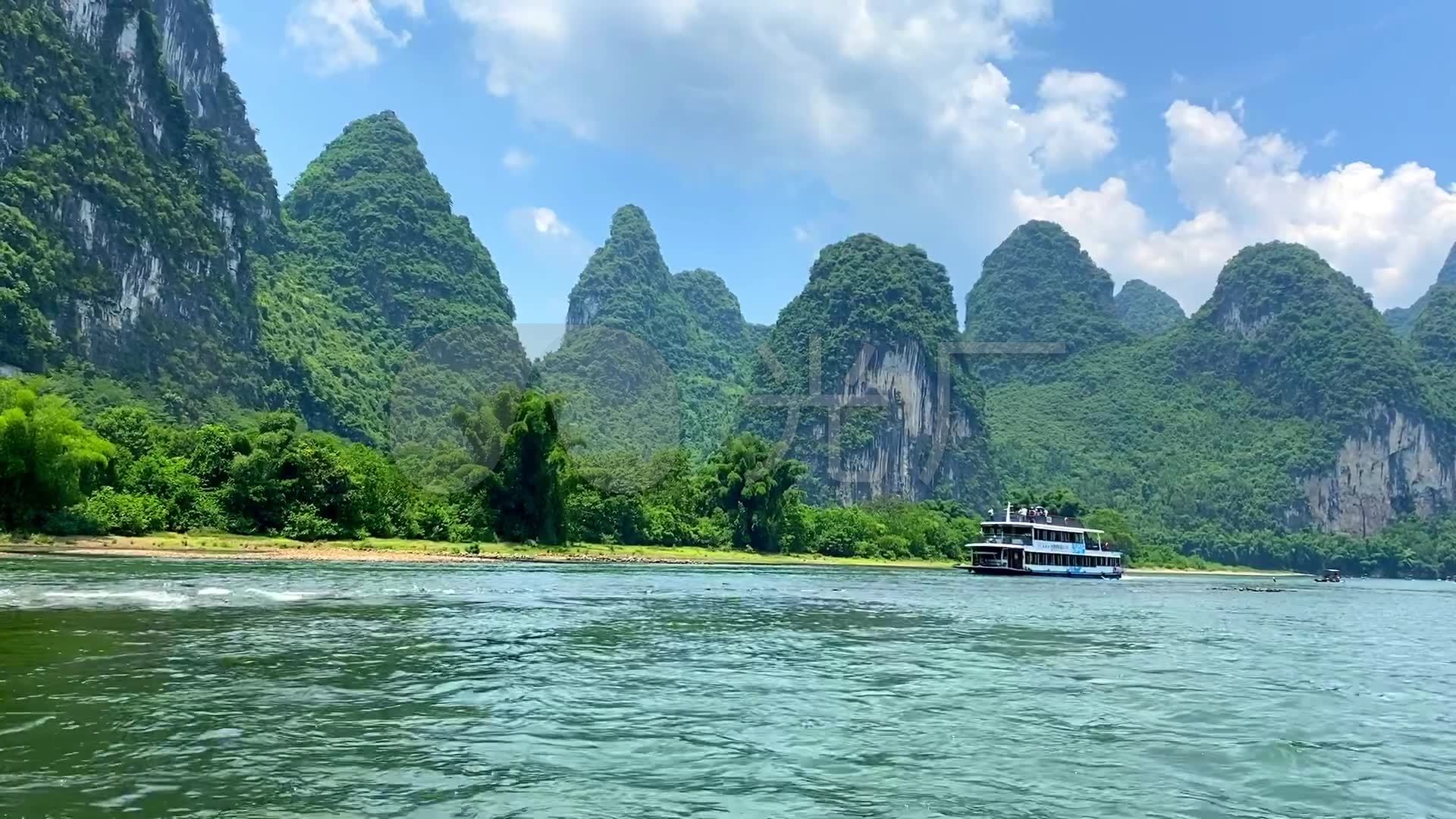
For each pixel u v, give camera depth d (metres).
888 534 131.88
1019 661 22.94
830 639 26.30
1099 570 96.69
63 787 9.57
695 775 11.12
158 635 20.70
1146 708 16.72
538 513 84.12
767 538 112.62
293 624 24.12
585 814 9.41
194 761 10.75
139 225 131.50
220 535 63.44
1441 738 15.09
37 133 123.38
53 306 115.12
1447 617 51.41
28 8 127.69
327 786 9.98
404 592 36.53
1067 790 11.00
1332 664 25.05
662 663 20.27
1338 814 10.48
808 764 11.84
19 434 53.16
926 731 14.05
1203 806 10.56
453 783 10.31
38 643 18.78
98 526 57.66
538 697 15.58
